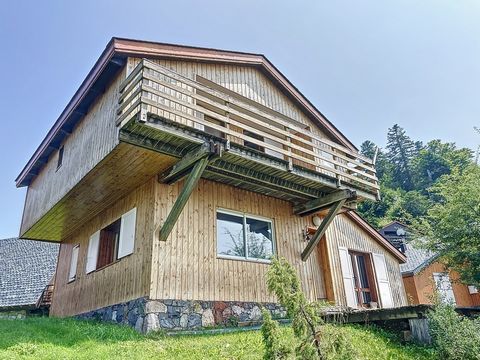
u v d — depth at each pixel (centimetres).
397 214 3459
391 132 5434
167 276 746
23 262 1989
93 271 1012
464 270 1045
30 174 1331
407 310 591
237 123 777
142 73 658
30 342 532
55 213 1098
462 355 492
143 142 684
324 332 287
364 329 629
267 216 979
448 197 1063
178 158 748
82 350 523
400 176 4866
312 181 898
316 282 1041
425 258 1748
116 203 987
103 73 842
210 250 832
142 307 720
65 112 1002
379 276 1327
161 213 789
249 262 893
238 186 929
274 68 1100
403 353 521
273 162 813
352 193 928
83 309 1009
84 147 904
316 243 994
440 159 4522
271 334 287
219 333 666
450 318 541
